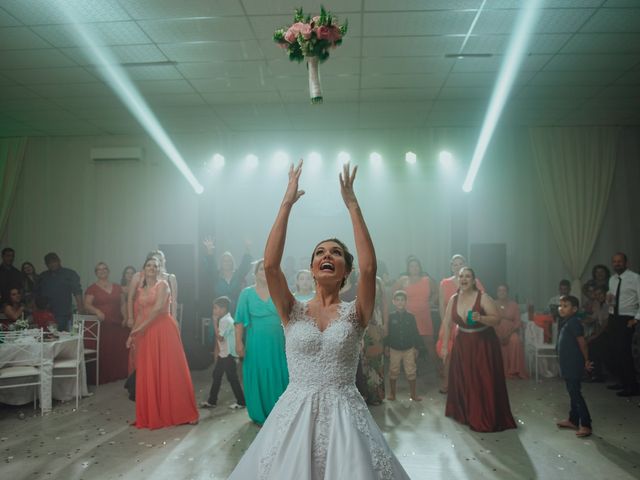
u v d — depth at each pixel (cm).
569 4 521
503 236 952
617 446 458
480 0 512
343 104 828
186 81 729
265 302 515
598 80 725
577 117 892
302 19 332
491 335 520
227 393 653
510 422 509
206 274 898
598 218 923
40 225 1002
